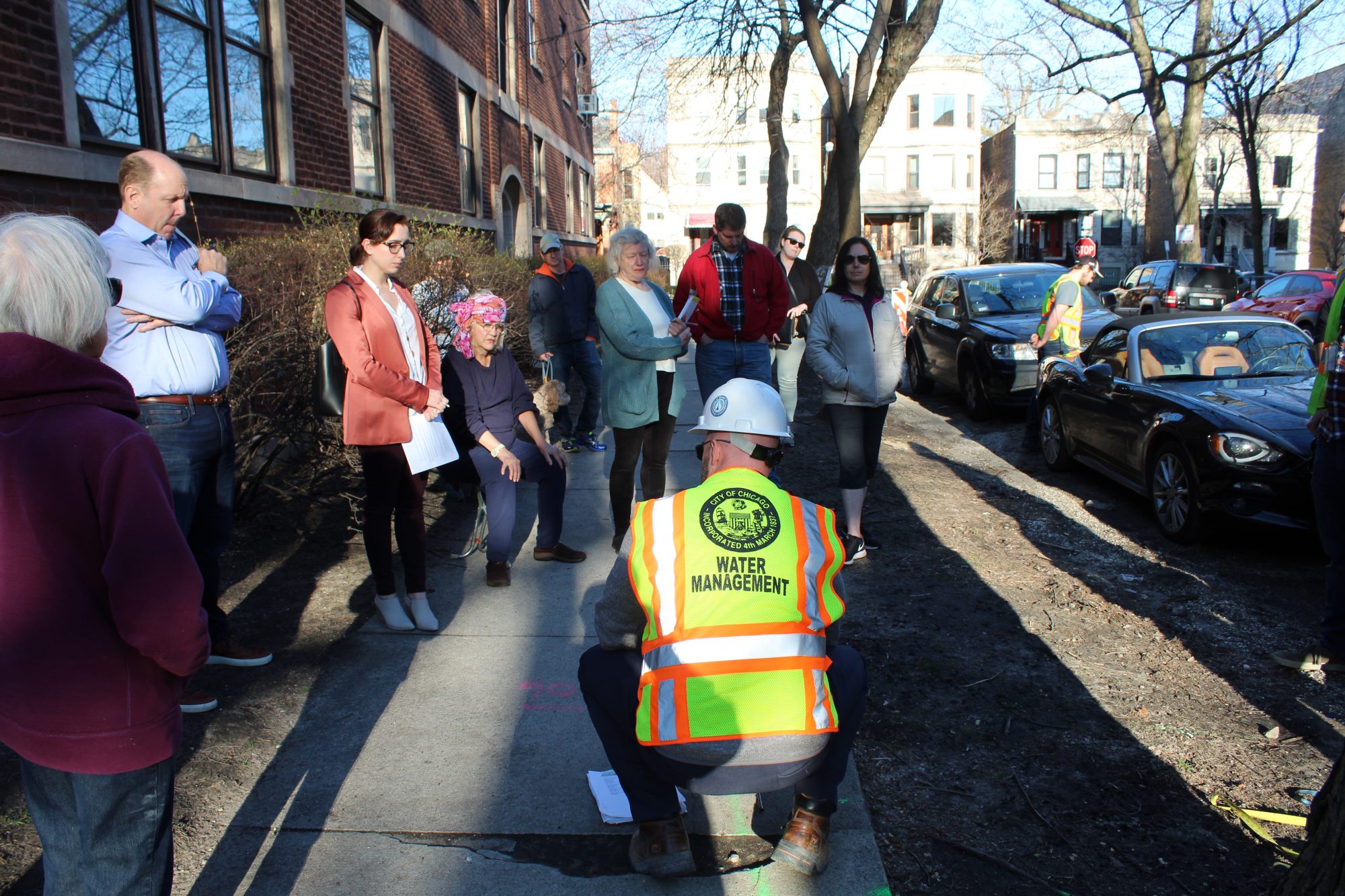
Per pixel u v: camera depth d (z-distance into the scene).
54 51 5.16
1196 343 7.10
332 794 3.10
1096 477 7.98
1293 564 5.62
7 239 1.76
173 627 1.78
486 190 15.09
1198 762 3.43
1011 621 4.70
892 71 12.02
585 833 2.91
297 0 8.16
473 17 14.33
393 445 4.14
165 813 1.94
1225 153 40.22
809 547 2.45
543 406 7.62
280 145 7.84
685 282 5.64
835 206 13.38
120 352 3.29
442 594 4.89
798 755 2.36
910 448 9.16
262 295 5.33
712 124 46.91
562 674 3.97
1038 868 2.83
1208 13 19.30
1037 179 49.19
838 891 2.66
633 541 2.46
